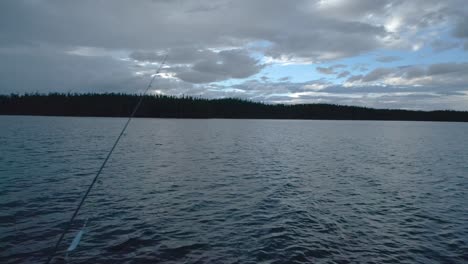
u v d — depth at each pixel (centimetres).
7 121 8525
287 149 3419
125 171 1895
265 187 1538
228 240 872
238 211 1142
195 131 6556
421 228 1002
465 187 1611
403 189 1551
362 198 1366
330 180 1745
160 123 10756
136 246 816
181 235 901
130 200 1255
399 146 3975
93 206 1161
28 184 1479
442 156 2953
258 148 3469
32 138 3900
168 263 727
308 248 830
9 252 762
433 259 783
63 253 763
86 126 7131
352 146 3897
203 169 2033
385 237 921
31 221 980
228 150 3216
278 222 1030
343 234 938
